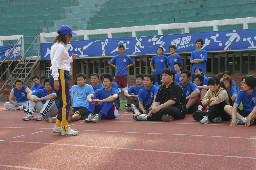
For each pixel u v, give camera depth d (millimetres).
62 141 4305
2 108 10594
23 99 9984
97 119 6219
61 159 3371
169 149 3709
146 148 3783
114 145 3986
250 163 3072
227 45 12008
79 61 15477
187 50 12617
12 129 5598
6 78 16344
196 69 8336
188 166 3020
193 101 7305
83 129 5375
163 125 5695
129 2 17875
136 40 13469
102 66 15391
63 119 4676
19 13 19516
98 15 18078
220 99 5750
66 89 4633
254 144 3891
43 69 15531
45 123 6328
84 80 7129
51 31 17906
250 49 11664
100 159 3336
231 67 13383
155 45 13141
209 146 3830
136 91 8414
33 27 18375
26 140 4445
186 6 16281
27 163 3242
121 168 3010
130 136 4590
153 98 7188
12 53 14789
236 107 5566
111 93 6664
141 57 14609
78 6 18625
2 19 19203
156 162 3178
